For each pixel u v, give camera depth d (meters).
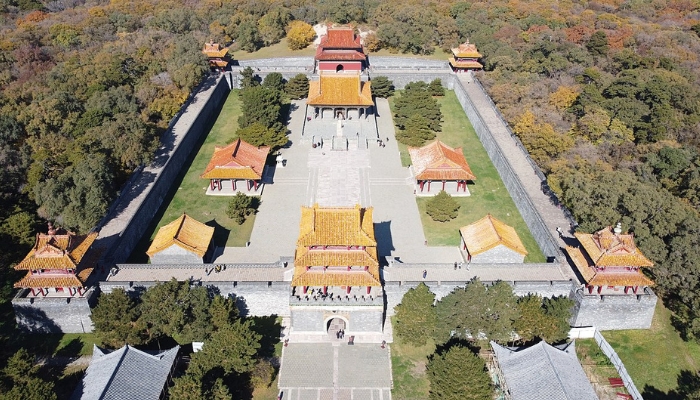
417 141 126.31
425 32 180.88
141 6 190.25
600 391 68.00
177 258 83.06
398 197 107.88
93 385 60.53
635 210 82.62
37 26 165.12
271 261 88.81
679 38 167.62
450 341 72.19
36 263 71.81
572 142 113.44
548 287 77.88
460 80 156.38
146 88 126.56
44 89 121.44
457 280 79.62
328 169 117.31
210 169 105.69
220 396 58.69
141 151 101.06
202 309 69.75
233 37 187.75
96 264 76.94
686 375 71.12
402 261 89.19
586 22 177.38
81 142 98.62
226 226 97.69
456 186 109.56
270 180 112.88
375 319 74.25
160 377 63.31
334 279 71.81
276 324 77.31
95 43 160.50
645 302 75.19
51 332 75.56
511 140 121.94
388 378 69.25
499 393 66.06
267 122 122.12
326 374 69.62
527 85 141.12
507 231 88.31
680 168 104.19
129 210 92.62
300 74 151.00
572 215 93.69
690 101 127.56
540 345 66.12
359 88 133.25
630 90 129.75
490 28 176.50
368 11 195.38
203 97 139.62
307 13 197.88
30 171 95.94
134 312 69.12
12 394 57.16
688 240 77.56
